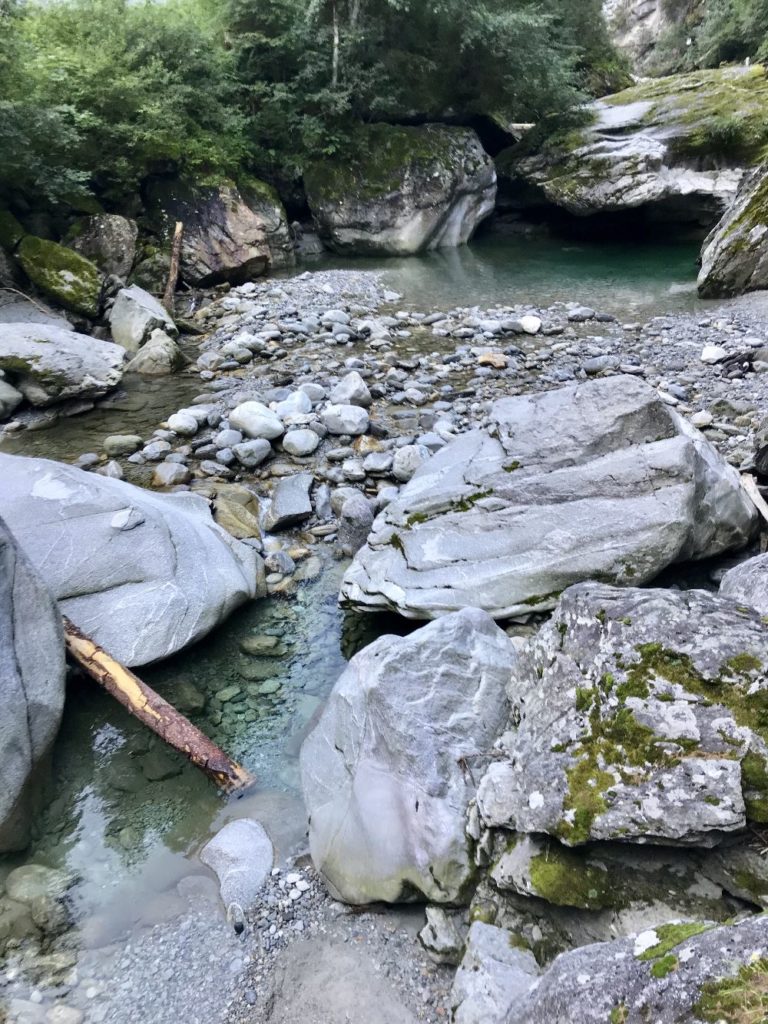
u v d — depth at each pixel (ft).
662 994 5.15
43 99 37.73
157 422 25.71
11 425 25.31
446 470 17.03
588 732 8.42
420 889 9.23
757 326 34.96
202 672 14.69
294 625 16.11
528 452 16.25
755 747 7.49
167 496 19.13
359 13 56.85
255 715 13.66
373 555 16.02
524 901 8.32
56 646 12.89
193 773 12.47
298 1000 8.75
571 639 9.55
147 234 45.24
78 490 16.17
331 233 57.31
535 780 8.42
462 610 12.31
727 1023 4.66
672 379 28.27
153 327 33.63
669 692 8.14
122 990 9.01
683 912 7.32
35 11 45.70
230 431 23.18
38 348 26.76
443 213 58.80
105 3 47.34
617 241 62.69
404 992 8.70
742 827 7.16
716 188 57.26
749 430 22.66
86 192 41.19
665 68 114.11
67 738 13.04
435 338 35.27
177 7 55.52
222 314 39.55
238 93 55.57
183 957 9.38
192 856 10.93
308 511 19.54
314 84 57.06
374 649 11.96
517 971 7.64
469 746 10.28
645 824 7.44
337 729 11.64
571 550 14.26
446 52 60.85
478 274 50.31
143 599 14.73
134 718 13.53
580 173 60.18
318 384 28.55
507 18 57.82
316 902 10.00
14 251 34.94
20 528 15.15
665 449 15.06
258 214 51.55
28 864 10.78
